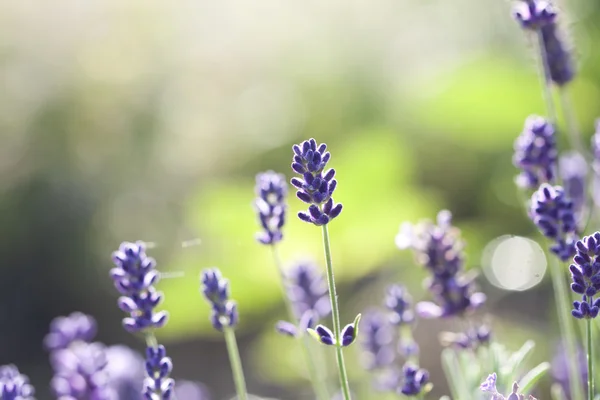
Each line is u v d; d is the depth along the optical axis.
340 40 2.19
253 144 2.00
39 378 1.84
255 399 1.03
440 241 0.81
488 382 0.70
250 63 2.25
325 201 0.70
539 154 0.80
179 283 1.10
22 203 2.05
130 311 0.74
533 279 1.16
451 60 1.88
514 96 1.40
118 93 2.22
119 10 2.32
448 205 1.46
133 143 2.15
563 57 0.86
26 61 2.22
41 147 2.12
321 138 1.93
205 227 1.20
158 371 0.74
